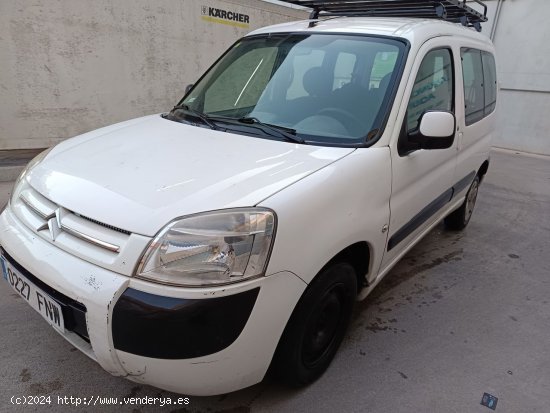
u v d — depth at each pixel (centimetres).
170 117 292
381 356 255
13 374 222
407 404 221
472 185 432
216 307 159
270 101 269
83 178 195
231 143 228
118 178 191
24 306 277
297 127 246
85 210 176
